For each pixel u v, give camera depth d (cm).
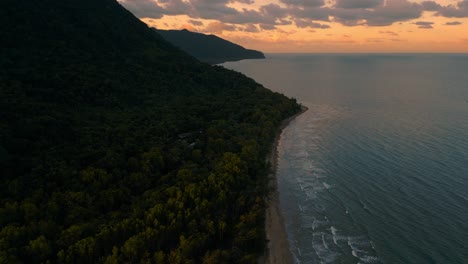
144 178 7344
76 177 6894
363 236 6731
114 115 11081
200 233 5972
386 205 7706
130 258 5188
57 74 11775
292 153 11462
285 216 7594
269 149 11500
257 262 6050
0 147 6912
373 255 6184
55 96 10588
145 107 12781
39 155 7388
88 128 9281
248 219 6650
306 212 7700
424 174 9112
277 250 6456
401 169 9488
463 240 6419
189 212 6253
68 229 5384
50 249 5100
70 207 6022
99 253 5291
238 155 9144
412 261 5966
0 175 6456
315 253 6353
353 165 10012
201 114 12862
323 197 8306
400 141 11906
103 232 5400
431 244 6353
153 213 5969
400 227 6888
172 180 7431
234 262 5672
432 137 12200
